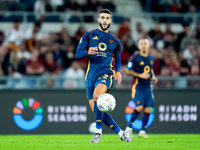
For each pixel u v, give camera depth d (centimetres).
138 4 6081
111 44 2162
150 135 3397
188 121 3716
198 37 5072
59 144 2120
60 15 4925
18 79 3869
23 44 4703
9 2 5231
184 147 1894
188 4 5594
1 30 4894
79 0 5422
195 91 3734
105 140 2478
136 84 3084
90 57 2142
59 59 4634
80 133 3578
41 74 4478
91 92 2130
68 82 3906
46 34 4969
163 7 5494
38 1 5262
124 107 3616
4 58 4441
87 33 2164
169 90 3703
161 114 3678
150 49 4800
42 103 3569
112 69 2152
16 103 3547
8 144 2147
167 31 5047
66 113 3584
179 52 4888
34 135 3494
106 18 2152
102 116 2112
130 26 5175
